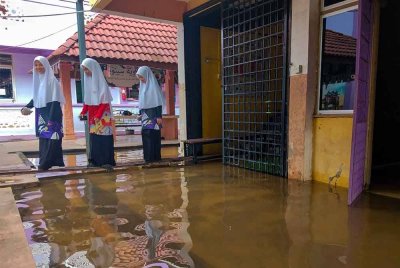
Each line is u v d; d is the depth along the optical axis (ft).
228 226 9.23
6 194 11.34
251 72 17.54
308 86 14.35
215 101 23.52
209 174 16.81
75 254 7.40
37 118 16.76
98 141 17.95
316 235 8.52
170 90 35.01
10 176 15.30
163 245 7.91
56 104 16.62
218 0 18.90
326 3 14.15
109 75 30.68
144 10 20.30
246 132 18.42
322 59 14.42
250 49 17.62
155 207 11.12
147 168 18.56
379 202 11.45
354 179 11.44
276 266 6.87
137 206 11.25
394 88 18.30
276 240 8.22
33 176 15.30
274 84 17.47
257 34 17.11
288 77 15.28
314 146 14.83
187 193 12.96
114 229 9.02
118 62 29.86
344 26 13.61
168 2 21.03
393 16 16.75
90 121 18.01
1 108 36.47
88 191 13.34
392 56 17.69
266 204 11.36
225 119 19.77
